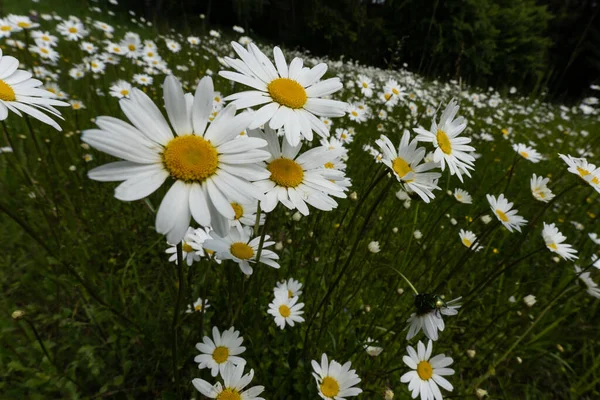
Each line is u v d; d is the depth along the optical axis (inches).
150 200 143.5
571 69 907.4
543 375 122.6
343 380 78.1
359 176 186.1
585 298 141.6
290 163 65.5
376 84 315.9
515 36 760.3
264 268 113.8
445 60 647.8
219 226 46.4
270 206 62.3
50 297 113.2
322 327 98.3
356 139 210.4
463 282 138.3
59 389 92.1
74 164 159.8
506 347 124.2
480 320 133.6
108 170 43.0
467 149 81.3
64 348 98.3
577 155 260.8
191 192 45.4
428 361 83.4
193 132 48.9
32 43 214.1
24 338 103.2
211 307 109.8
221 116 50.4
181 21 582.6
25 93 65.4
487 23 663.8
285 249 135.0
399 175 73.4
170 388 95.2
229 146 48.8
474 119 317.4
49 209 133.0
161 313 108.0
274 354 104.9
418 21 644.1
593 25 873.5
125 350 99.4
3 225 127.6
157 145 46.0
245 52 64.3
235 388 71.0
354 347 101.2
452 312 75.5
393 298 128.8
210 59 298.2
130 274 124.2
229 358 80.6
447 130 80.8
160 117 47.2
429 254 150.3
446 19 639.1
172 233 42.4
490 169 239.8
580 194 207.0
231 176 47.6
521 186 220.1
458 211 191.8
